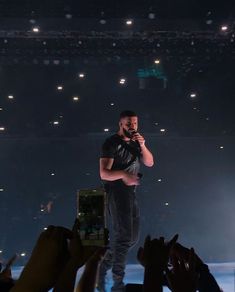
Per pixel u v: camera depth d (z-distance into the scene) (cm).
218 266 476
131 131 308
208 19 720
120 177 291
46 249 82
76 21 724
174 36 735
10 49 762
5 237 1035
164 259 92
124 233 288
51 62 793
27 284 80
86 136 1043
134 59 830
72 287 84
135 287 117
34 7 691
